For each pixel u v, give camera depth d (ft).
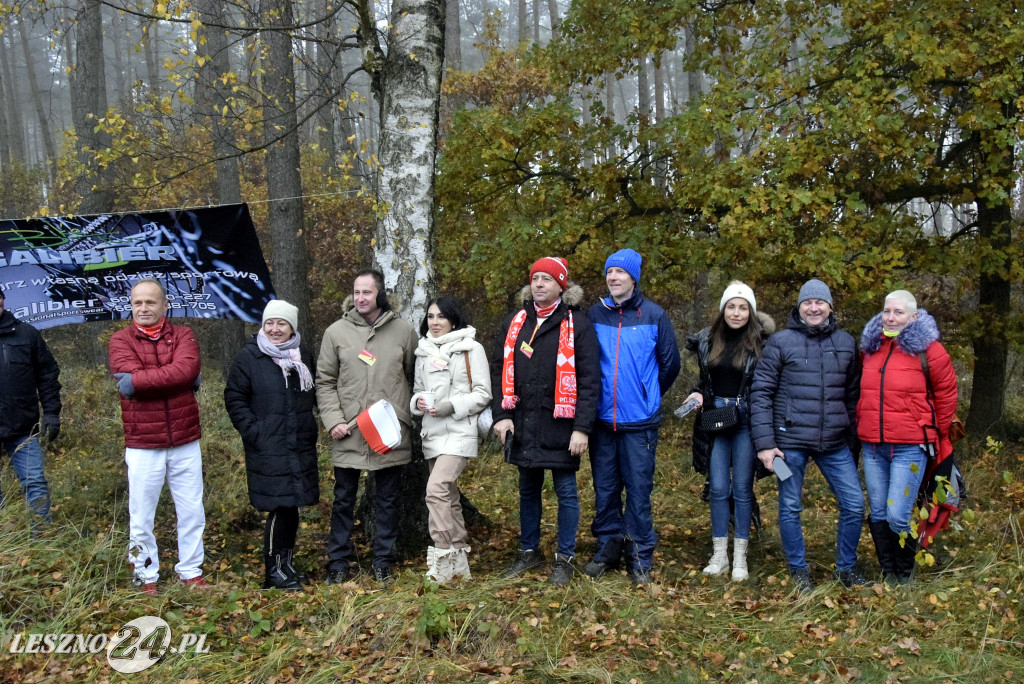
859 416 14.83
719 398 15.56
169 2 16.55
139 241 18.28
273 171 34.86
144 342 14.55
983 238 25.08
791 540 14.93
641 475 15.08
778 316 29.01
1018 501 19.43
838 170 24.54
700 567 16.46
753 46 25.05
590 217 26.40
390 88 17.92
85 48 35.96
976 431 29.22
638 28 25.43
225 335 41.06
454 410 14.94
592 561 15.24
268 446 14.78
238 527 19.62
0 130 72.43
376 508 15.42
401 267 17.58
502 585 14.23
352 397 15.10
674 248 25.48
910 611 13.26
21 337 16.24
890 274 22.22
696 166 24.49
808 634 12.70
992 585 13.99
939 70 21.24
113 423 25.49
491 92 39.11
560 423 14.58
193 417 14.92
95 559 14.29
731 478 16.03
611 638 12.26
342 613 12.75
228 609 13.02
